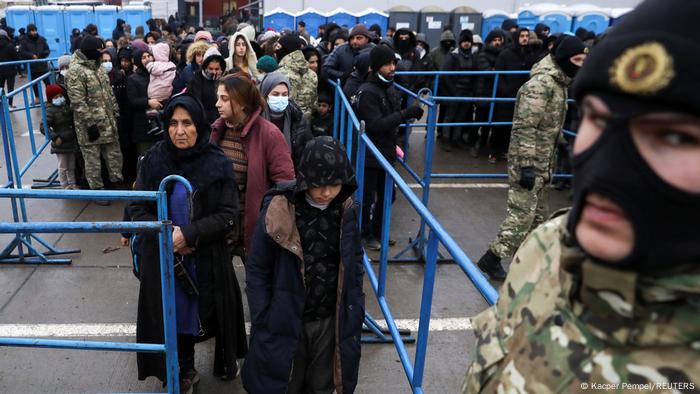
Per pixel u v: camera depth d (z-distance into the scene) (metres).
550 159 3.74
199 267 2.42
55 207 5.35
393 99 4.27
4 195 1.99
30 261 4.13
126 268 4.12
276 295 2.06
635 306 0.60
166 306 2.20
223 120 2.97
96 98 5.27
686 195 0.52
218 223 2.37
